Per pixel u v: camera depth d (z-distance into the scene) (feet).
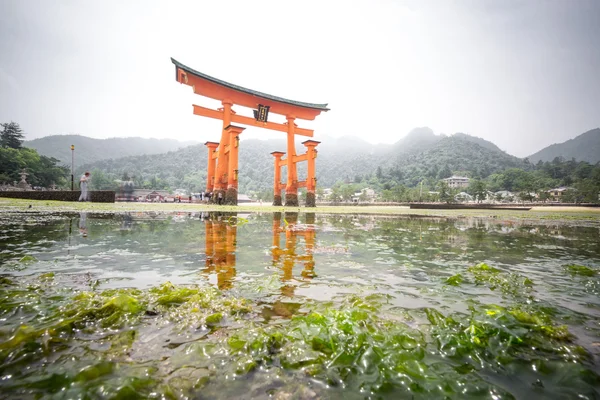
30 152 250.16
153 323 5.87
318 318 5.86
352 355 4.75
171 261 11.55
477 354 4.87
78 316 5.78
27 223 24.90
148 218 33.63
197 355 4.68
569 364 4.59
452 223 38.24
